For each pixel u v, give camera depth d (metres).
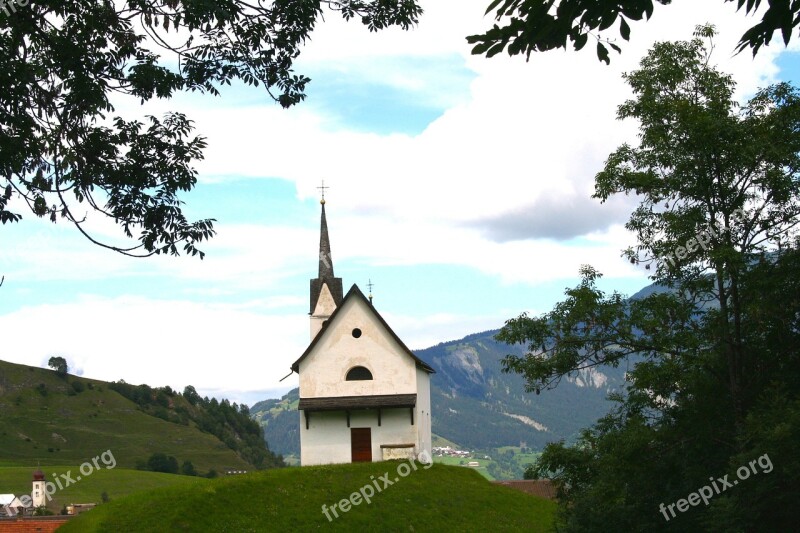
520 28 10.68
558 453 30.22
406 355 55.69
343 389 55.44
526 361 30.30
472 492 50.12
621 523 29.31
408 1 20.56
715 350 29.56
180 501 39.78
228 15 18.80
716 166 28.58
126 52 19.34
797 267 28.20
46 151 19.03
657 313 29.27
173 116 19.88
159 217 19.69
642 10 10.30
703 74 29.80
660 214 29.47
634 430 28.47
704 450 28.75
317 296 68.25
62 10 18.48
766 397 27.16
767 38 10.37
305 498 43.41
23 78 17.72
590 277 30.17
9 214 18.83
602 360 30.02
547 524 48.12
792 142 28.03
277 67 20.56
